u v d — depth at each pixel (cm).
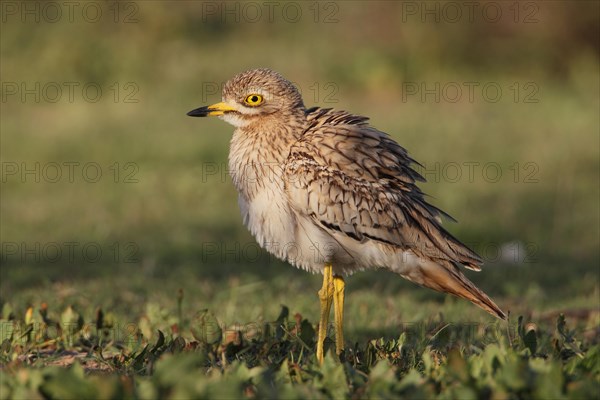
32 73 2378
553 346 753
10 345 804
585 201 1694
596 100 2416
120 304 1089
